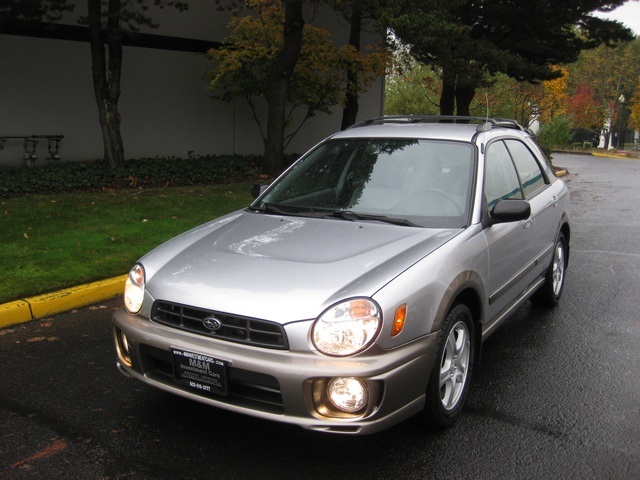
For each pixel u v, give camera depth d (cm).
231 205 1020
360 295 313
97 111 1433
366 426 306
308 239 380
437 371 343
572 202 1448
